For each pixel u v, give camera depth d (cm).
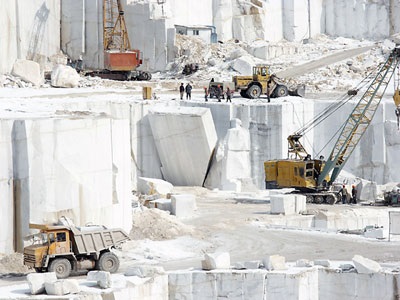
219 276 13788
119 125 16725
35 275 12694
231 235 17212
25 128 15400
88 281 13162
